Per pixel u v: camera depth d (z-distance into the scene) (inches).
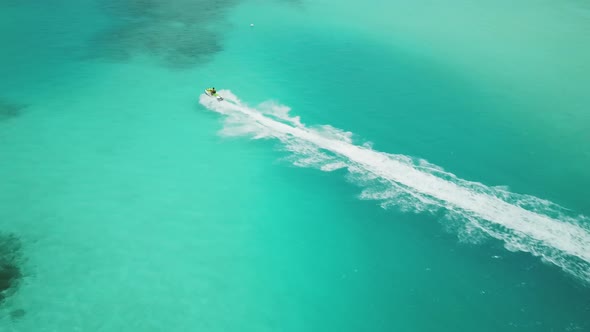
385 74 1907.0
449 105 1695.4
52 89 1628.9
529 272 1021.2
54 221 1099.9
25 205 1136.8
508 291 979.3
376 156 1386.6
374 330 901.8
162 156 1357.0
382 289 988.6
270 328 896.3
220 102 1611.7
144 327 876.6
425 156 1402.6
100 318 885.2
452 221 1159.0
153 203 1185.4
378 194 1244.5
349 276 1017.5
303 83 1796.3
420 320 922.7
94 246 1043.9
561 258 1055.0
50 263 989.8
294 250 1079.0
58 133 1407.5
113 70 1796.3
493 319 924.6
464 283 999.6
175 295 948.0
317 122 1546.5
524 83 1863.9
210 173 1305.4
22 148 1328.7
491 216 1179.9
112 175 1266.0
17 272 962.7
